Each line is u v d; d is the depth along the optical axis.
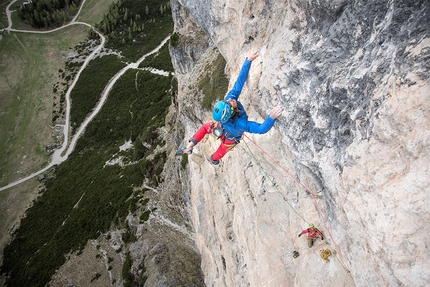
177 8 32.78
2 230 65.50
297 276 10.00
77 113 84.50
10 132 85.88
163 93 75.25
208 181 20.81
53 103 89.62
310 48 6.95
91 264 44.19
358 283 6.61
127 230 44.03
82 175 67.94
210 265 25.02
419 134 4.76
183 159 33.94
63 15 110.62
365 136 5.60
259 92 8.80
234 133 7.05
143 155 56.56
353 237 6.49
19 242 59.97
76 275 44.50
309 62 6.91
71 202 61.44
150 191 46.16
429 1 4.79
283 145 9.57
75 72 95.50
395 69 5.12
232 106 6.59
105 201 50.50
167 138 50.81
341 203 6.38
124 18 101.69
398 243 5.05
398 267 5.12
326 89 6.39
